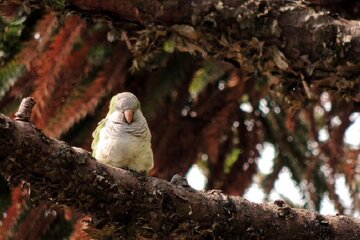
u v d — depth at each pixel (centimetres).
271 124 1020
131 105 699
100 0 788
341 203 998
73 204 566
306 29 793
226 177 1013
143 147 695
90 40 891
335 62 793
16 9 833
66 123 850
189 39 817
